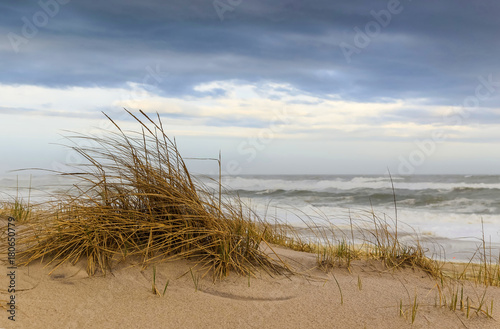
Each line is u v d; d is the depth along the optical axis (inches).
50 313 84.0
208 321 86.4
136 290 100.5
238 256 126.6
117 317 85.5
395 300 104.8
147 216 125.3
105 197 127.7
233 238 129.6
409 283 127.6
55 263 111.2
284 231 226.5
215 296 101.3
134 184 127.8
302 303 100.2
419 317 92.2
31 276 102.7
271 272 124.0
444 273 149.9
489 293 117.6
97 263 112.5
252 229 137.2
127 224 122.8
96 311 87.7
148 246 116.3
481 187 791.7
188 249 123.0
